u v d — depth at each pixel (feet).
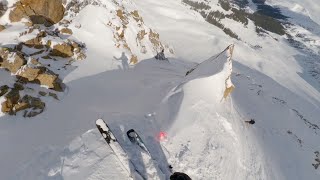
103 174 37.29
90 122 48.01
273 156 72.38
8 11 67.36
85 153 39.65
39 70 57.21
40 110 51.72
